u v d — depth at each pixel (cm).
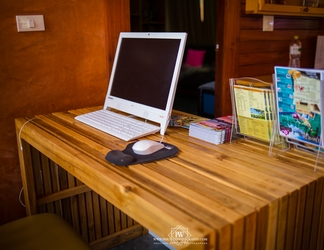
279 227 87
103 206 198
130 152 114
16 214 184
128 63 162
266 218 82
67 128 148
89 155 114
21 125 158
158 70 144
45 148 135
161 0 432
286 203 86
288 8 241
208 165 105
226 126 131
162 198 84
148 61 150
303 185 91
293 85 105
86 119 156
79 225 193
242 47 250
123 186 91
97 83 197
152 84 145
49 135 137
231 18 237
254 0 230
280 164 106
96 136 136
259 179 95
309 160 109
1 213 179
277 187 90
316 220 99
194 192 87
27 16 166
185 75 518
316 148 110
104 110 169
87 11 184
